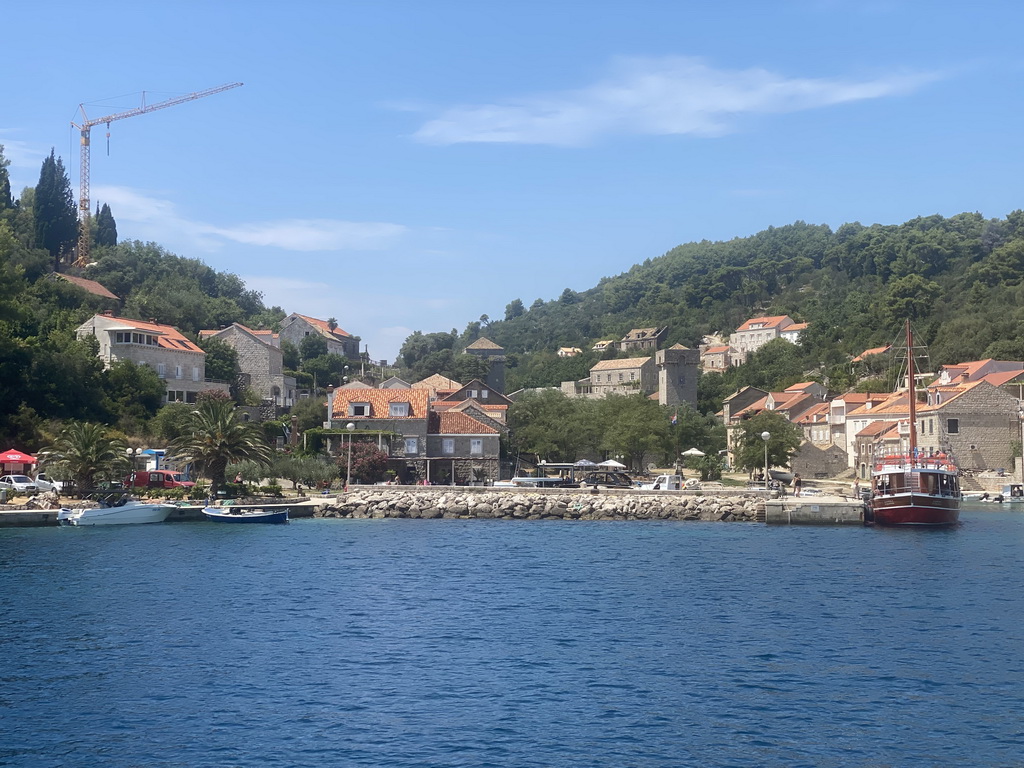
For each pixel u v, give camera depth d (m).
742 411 194.88
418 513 102.69
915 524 93.19
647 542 80.31
